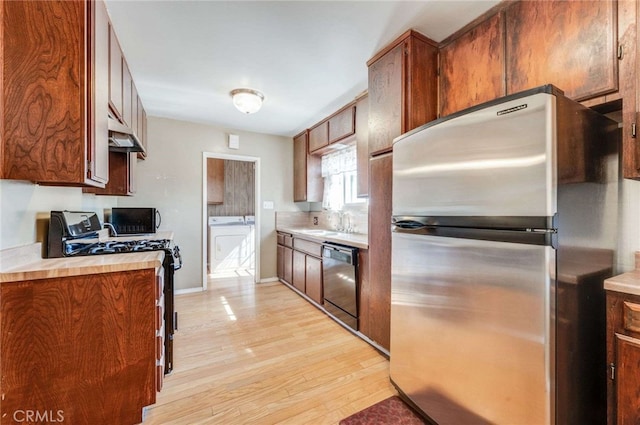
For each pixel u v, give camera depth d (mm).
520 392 1028
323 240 2953
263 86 2559
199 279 3744
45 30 1199
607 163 1244
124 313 1331
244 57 2068
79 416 1258
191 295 3559
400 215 1601
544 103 966
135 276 1355
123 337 1331
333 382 1780
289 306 3170
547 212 959
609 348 1005
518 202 1030
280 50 1977
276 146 4324
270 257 4301
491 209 1113
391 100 1914
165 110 3209
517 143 1034
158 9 1557
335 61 2129
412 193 1510
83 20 1248
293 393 1672
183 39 1842
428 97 1831
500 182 1085
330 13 1604
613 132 1276
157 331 1476
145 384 1372
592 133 1163
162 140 3516
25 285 1170
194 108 3145
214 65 2180
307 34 1798
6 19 1156
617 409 966
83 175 1249
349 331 2529
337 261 2697
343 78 2406
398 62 1848
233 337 2400
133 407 1351
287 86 2561
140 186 3404
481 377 1154
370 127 2133
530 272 1000
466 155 1211
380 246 2084
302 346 2248
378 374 1867
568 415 1026
